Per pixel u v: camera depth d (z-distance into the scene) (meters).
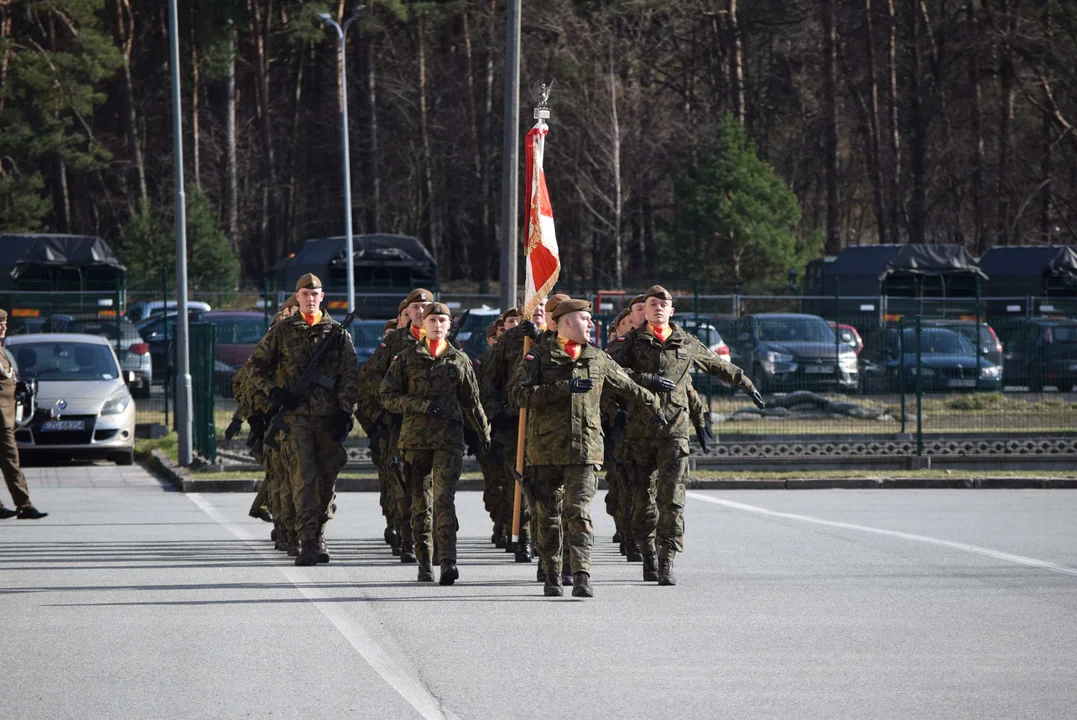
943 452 58.09
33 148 150.88
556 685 19.14
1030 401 68.38
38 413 56.28
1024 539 35.66
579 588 26.20
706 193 159.12
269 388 30.42
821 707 17.92
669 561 28.03
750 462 56.53
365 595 26.70
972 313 105.31
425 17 175.25
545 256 33.38
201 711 17.77
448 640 22.27
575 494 26.25
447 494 28.25
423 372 28.25
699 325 68.50
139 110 191.88
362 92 193.25
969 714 17.61
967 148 175.50
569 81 167.88
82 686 19.12
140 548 33.62
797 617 24.33
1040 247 108.75
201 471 52.28
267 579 28.72
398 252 110.19
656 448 28.39
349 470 55.06
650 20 172.38
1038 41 157.62
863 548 33.78
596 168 166.12
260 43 183.38
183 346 55.56
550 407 26.16
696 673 19.88
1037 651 21.47
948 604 25.69
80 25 156.00
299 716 17.50
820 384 69.88
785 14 188.12
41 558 31.72
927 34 178.12
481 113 193.62
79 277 103.88
